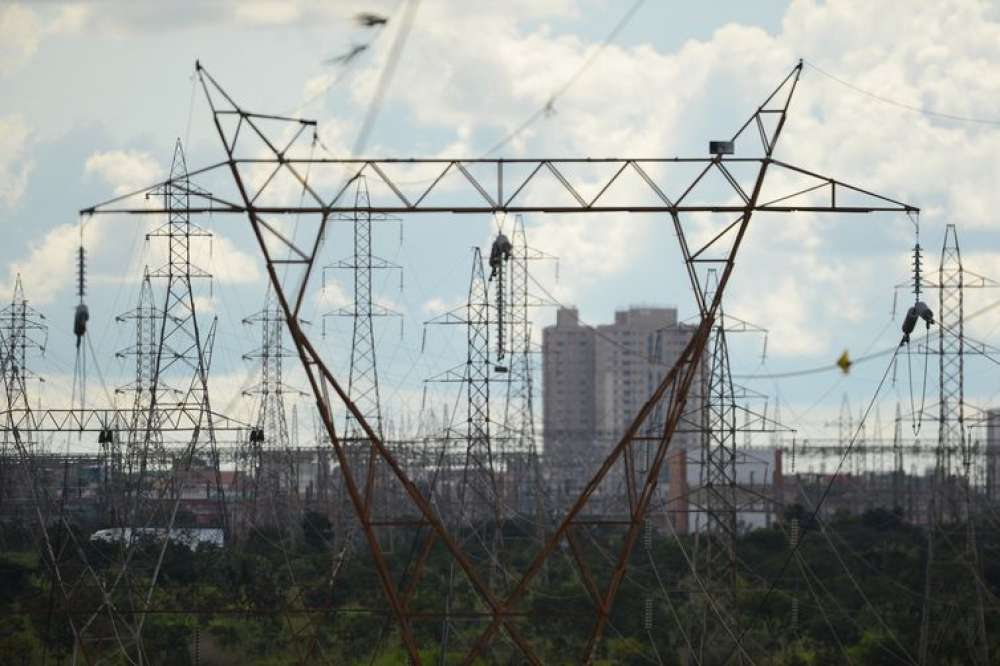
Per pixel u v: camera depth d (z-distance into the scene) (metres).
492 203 89.56
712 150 90.56
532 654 90.31
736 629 166.12
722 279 91.25
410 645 89.25
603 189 90.44
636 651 172.88
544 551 89.12
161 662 163.25
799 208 91.00
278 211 88.38
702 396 169.62
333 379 88.44
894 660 168.50
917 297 152.00
